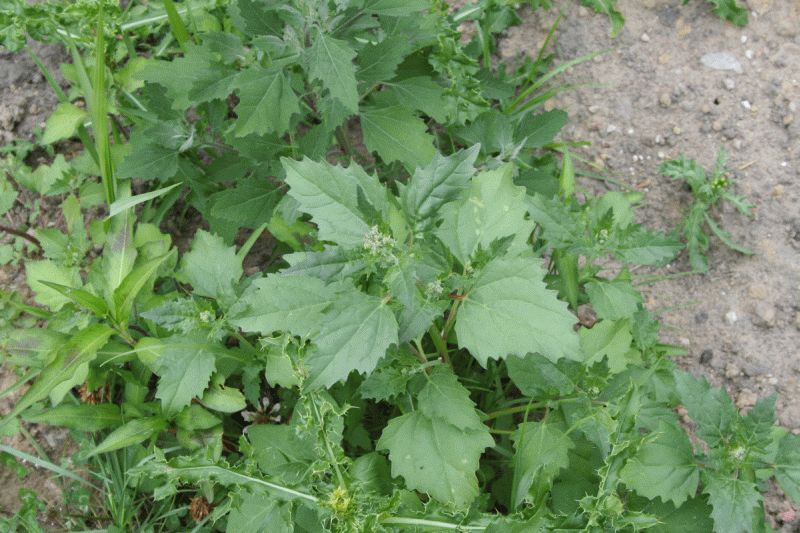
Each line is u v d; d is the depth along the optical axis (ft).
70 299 3.09
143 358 2.97
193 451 3.01
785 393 3.23
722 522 2.71
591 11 3.64
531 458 2.85
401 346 2.88
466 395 2.82
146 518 3.06
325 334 2.64
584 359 2.94
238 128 2.93
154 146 3.22
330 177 2.72
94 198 3.32
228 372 3.01
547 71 3.59
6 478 3.14
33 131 3.55
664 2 3.64
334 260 2.63
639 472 2.76
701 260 3.33
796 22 3.57
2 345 3.19
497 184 2.91
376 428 3.10
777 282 3.32
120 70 3.29
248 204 3.14
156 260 2.92
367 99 3.36
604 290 2.99
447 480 2.78
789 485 2.74
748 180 3.43
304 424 2.67
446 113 3.18
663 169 3.41
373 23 2.98
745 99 3.51
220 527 3.01
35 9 3.26
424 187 2.67
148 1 3.58
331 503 2.57
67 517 3.10
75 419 2.99
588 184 3.49
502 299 2.68
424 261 2.71
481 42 3.53
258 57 3.10
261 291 2.80
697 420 2.78
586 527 2.60
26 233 3.34
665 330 3.31
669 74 3.57
